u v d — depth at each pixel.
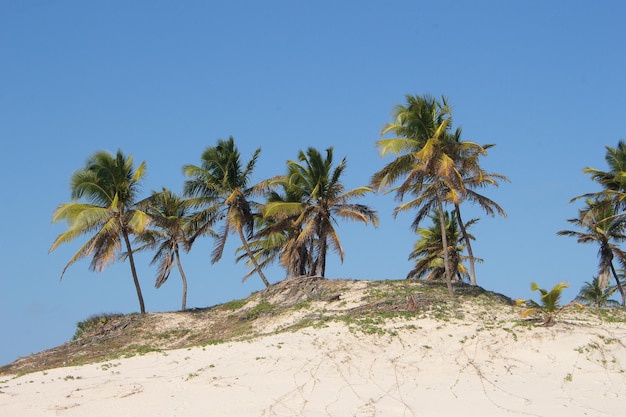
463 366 23.94
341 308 33.25
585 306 33.47
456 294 34.09
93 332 37.47
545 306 26.33
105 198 38.72
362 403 21.05
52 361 33.50
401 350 25.08
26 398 21.56
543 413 20.50
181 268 43.69
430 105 34.06
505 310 30.66
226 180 40.47
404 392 21.98
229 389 22.00
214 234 43.91
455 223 50.28
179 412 20.36
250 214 41.19
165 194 43.41
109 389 22.17
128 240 39.41
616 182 41.00
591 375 23.17
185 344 33.78
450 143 33.72
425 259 50.94
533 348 24.94
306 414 20.16
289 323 32.31
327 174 39.94
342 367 23.72
